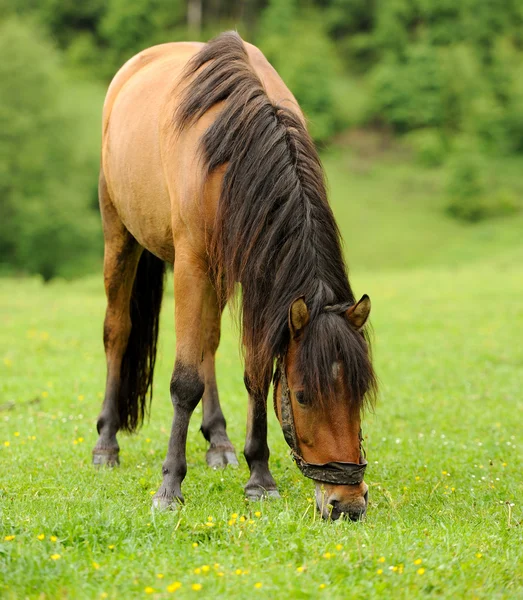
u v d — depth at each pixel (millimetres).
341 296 6344
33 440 10008
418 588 5027
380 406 12562
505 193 97812
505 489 8008
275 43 132375
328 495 6090
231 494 7676
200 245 7211
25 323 22641
